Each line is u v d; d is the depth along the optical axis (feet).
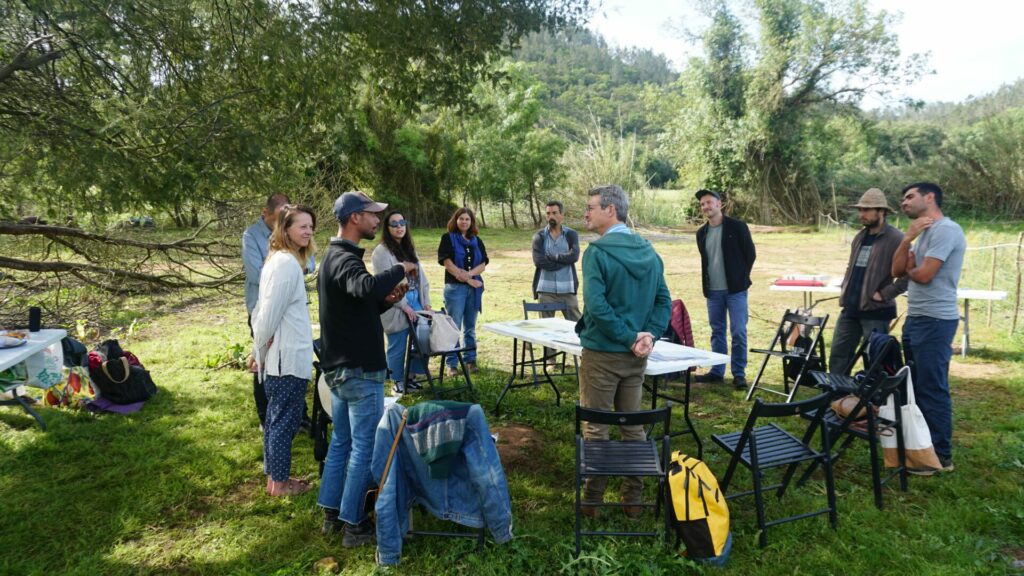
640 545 10.26
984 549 10.19
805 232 85.46
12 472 13.19
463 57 23.47
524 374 21.04
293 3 20.52
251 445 14.66
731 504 11.98
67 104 19.57
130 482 12.76
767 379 20.44
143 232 25.64
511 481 12.93
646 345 10.75
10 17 18.45
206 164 19.48
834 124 97.35
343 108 22.91
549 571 9.86
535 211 104.37
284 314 11.60
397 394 18.39
